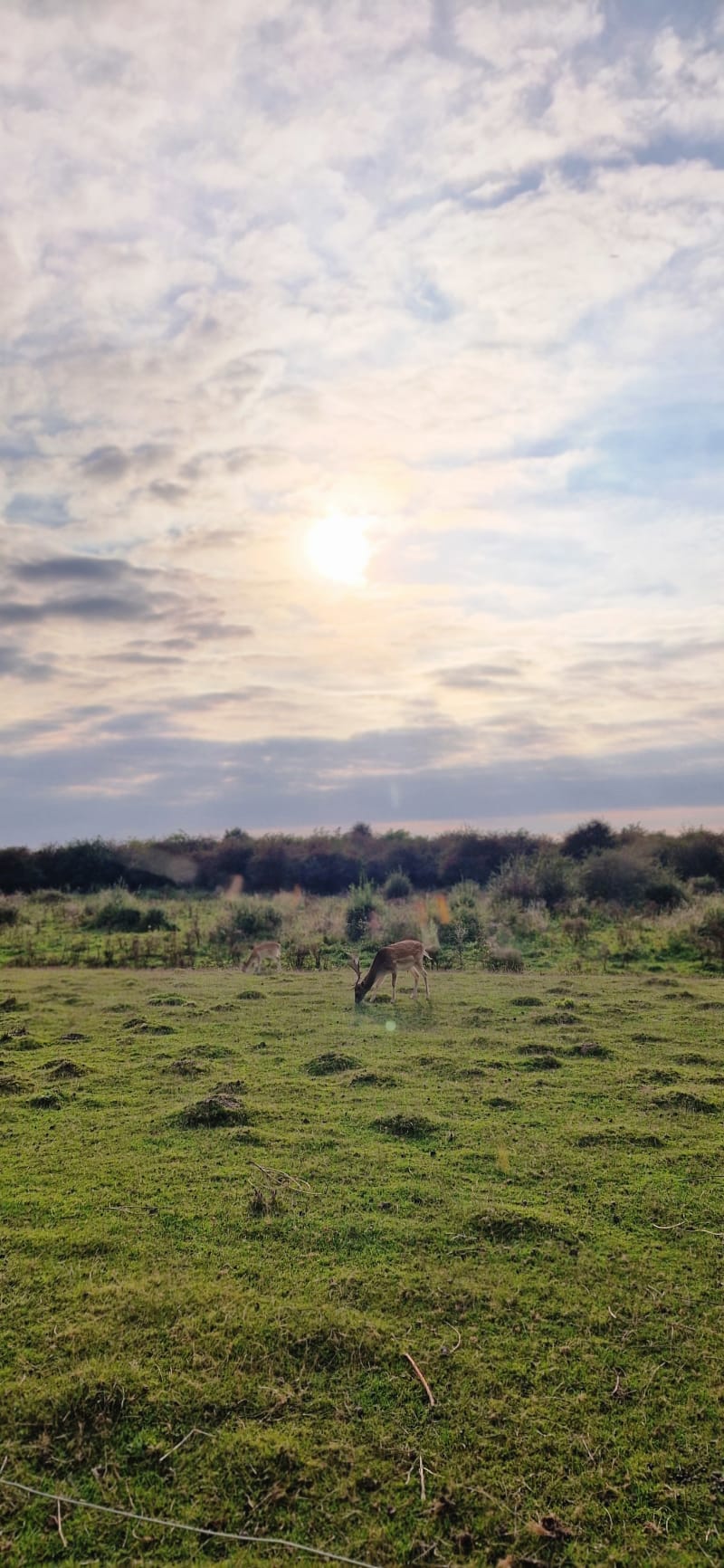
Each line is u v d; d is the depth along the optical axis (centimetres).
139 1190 671
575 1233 601
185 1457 402
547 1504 382
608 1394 443
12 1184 683
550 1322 500
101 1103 887
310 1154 742
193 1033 1195
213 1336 479
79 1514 374
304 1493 384
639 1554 359
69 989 1574
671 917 2336
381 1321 496
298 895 3447
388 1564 353
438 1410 431
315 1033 1191
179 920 2748
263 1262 561
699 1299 523
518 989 1534
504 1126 809
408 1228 607
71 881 4075
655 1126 808
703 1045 1109
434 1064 1019
